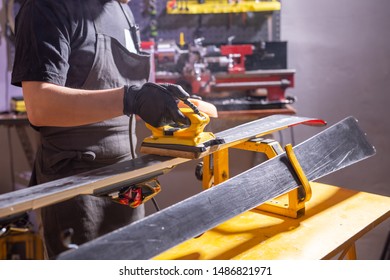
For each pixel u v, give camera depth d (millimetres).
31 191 1167
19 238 3025
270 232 1472
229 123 3061
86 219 1673
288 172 1511
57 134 1690
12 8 3062
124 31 1804
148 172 1323
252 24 3287
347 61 3381
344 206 1659
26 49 1452
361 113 3443
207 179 1667
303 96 3445
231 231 1486
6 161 3297
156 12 3219
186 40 3264
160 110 1303
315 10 3322
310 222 1536
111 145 1748
